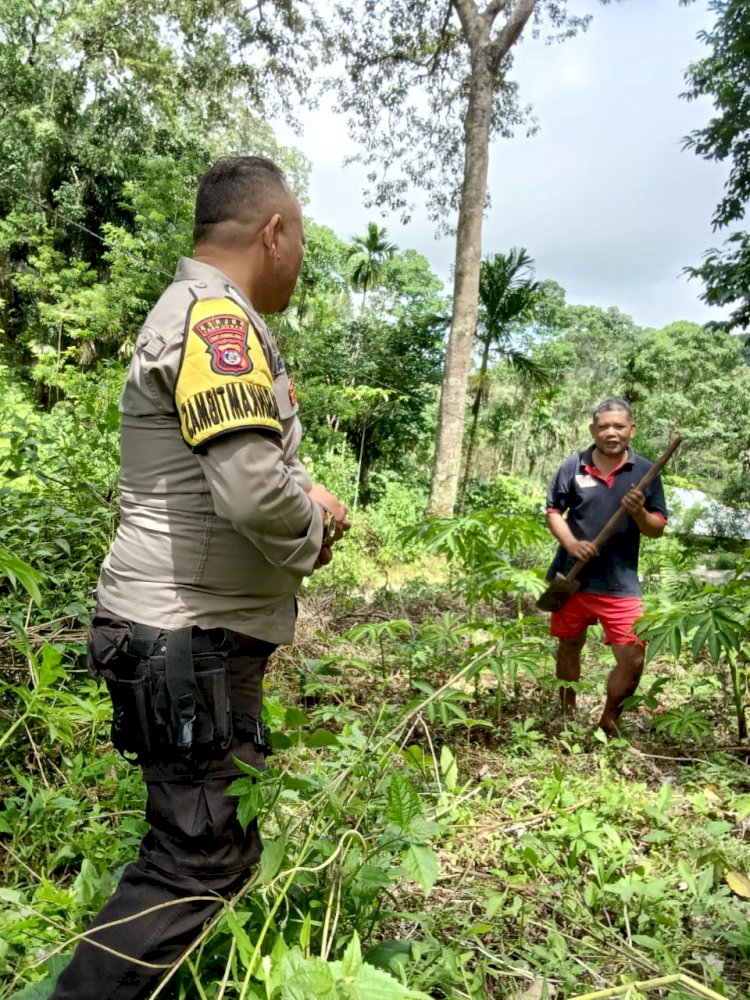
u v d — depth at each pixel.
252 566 1.65
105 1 23.69
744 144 17.17
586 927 2.24
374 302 26.48
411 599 7.12
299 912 1.71
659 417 45.78
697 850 2.55
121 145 26.14
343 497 16.80
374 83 20.02
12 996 1.59
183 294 1.63
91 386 7.77
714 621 3.35
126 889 1.60
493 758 3.60
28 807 2.40
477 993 1.82
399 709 3.45
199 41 19.80
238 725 1.67
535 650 3.99
